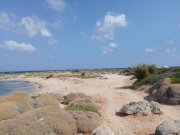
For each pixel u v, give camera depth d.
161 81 27.66
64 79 69.50
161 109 18.38
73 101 21.12
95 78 65.88
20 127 10.54
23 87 60.47
